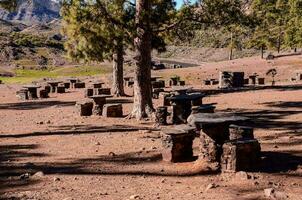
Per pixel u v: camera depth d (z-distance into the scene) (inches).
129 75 2418.8
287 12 2962.6
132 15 855.1
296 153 497.7
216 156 461.4
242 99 1098.1
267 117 791.1
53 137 672.4
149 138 639.8
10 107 1200.2
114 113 891.4
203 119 474.0
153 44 1137.4
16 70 4355.3
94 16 809.5
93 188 401.7
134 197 366.0
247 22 848.9
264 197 361.1
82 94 1515.7
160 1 861.8
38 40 7293.3
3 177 444.1
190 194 375.2
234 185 398.0
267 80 2014.0
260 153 457.4
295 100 1026.1
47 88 1664.6
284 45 3095.5
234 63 2642.7
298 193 369.4
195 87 1583.4
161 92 1245.1
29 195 379.9
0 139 671.8
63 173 457.7
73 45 1178.6
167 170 461.7
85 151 564.1
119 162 501.7
